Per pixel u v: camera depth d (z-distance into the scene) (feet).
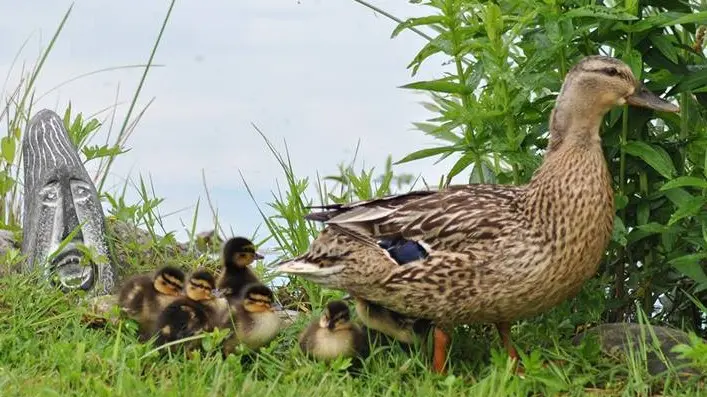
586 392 27.66
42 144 35.58
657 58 31.76
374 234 28.99
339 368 27.43
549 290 28.35
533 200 28.27
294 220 36.78
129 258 35.91
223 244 35.53
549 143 28.99
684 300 33.68
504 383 26.43
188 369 27.32
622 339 30.04
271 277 35.42
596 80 28.48
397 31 31.86
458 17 31.89
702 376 27.81
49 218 34.37
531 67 31.07
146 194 37.93
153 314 30.37
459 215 28.48
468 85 31.91
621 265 32.96
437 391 26.96
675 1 32.07
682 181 28.91
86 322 30.78
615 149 31.91
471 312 28.66
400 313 29.53
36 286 32.14
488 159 38.06
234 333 28.91
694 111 34.35
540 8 30.55
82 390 25.59
